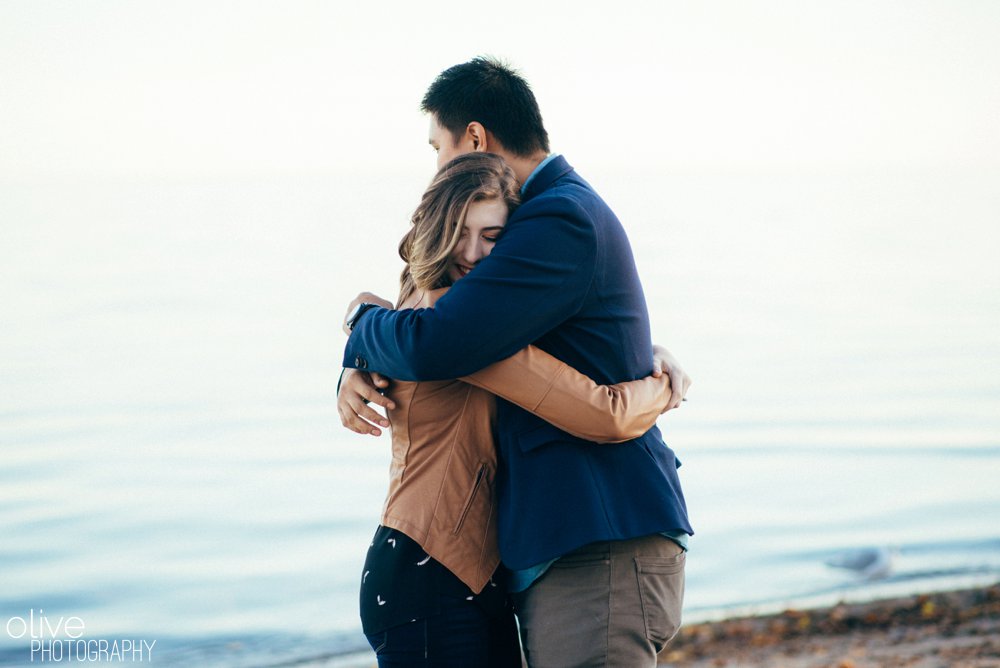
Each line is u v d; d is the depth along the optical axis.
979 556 8.84
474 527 2.20
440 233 2.14
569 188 2.20
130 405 19.45
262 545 10.29
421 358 2.02
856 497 11.63
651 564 2.13
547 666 2.13
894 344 26.34
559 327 2.15
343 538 10.52
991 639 5.74
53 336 29.52
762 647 6.03
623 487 2.13
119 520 11.35
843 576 8.38
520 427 2.16
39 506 12.02
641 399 2.15
